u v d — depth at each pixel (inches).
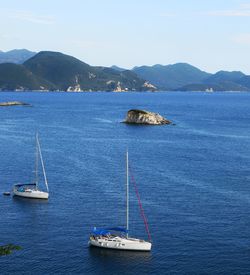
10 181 4003.4
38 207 3235.7
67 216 3036.4
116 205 3277.6
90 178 4099.4
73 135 7160.4
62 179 4057.6
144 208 3201.3
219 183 3934.5
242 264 2329.0
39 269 2273.6
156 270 2278.5
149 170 4456.2
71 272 2253.9
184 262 2356.1
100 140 6604.3
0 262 2336.4
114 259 2399.1
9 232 2743.6
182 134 7406.5
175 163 4830.2
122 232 2716.5
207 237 2669.8
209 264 2331.4
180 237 2672.2
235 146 6107.3
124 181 3988.7
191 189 3720.5
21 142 6318.9
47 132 7524.6
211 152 5580.7
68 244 2576.3
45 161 4909.0
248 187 3799.2
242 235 2704.2
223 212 3125.0
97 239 2534.5
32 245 2554.1
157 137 6998.0
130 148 5871.1
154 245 2561.5
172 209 3184.1
